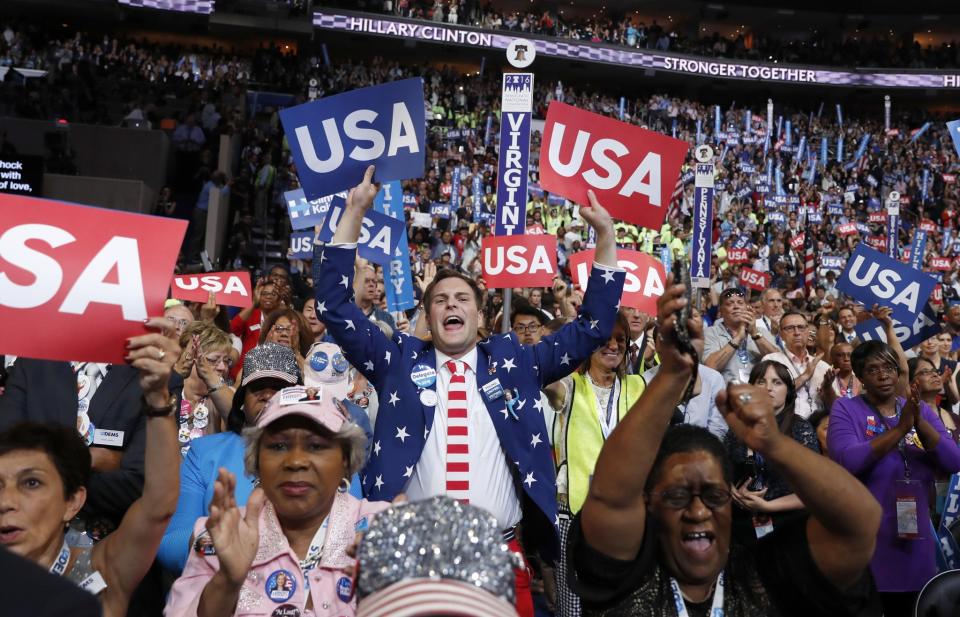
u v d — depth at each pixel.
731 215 24.14
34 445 2.18
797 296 15.05
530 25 35.22
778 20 39.53
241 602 2.30
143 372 2.13
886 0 37.97
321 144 4.37
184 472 3.30
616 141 4.57
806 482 1.80
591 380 4.65
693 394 5.03
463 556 1.14
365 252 5.75
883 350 4.46
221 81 26.09
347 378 4.25
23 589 1.21
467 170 22.84
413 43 33.09
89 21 31.34
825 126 34.75
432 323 3.67
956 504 4.80
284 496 2.40
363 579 1.17
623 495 1.91
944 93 37.56
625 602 2.00
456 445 3.48
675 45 36.84
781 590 2.01
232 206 18.52
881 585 4.19
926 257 22.19
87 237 2.23
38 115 20.47
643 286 6.04
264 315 7.08
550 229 18.95
